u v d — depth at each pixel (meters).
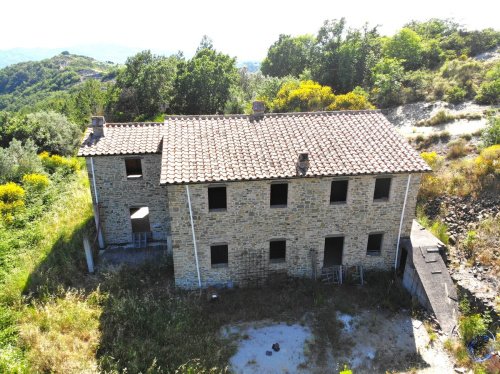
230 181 14.73
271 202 16.70
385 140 17.41
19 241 21.11
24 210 25.50
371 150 16.70
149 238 21.14
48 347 13.59
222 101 49.09
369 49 48.41
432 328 14.76
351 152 16.53
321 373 13.18
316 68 50.72
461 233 19.11
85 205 25.56
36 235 21.72
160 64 53.69
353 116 19.19
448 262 17.22
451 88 36.47
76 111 54.59
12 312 15.28
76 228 22.47
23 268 18.50
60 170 34.16
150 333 14.55
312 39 64.44
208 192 16.14
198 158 15.73
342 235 17.05
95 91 60.00
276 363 13.55
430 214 21.19
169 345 13.92
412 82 40.56
